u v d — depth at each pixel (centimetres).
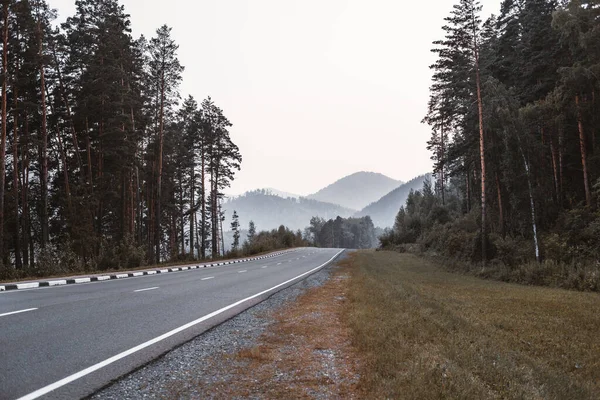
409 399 376
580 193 2862
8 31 2453
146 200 4516
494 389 448
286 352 573
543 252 2183
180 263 2923
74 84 3188
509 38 3625
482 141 2650
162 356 544
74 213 2748
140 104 3494
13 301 957
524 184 2505
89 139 3281
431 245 4250
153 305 939
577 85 2403
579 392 516
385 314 813
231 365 510
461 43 2664
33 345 560
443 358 511
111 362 502
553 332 866
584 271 1684
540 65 3120
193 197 5138
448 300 1266
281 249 6122
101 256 2289
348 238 17262
